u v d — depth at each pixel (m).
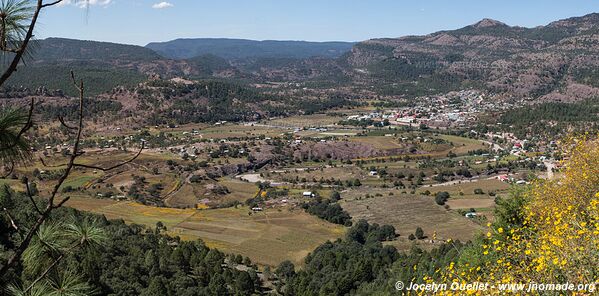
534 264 8.38
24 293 4.52
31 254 4.71
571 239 7.89
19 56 4.28
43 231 4.80
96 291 4.84
